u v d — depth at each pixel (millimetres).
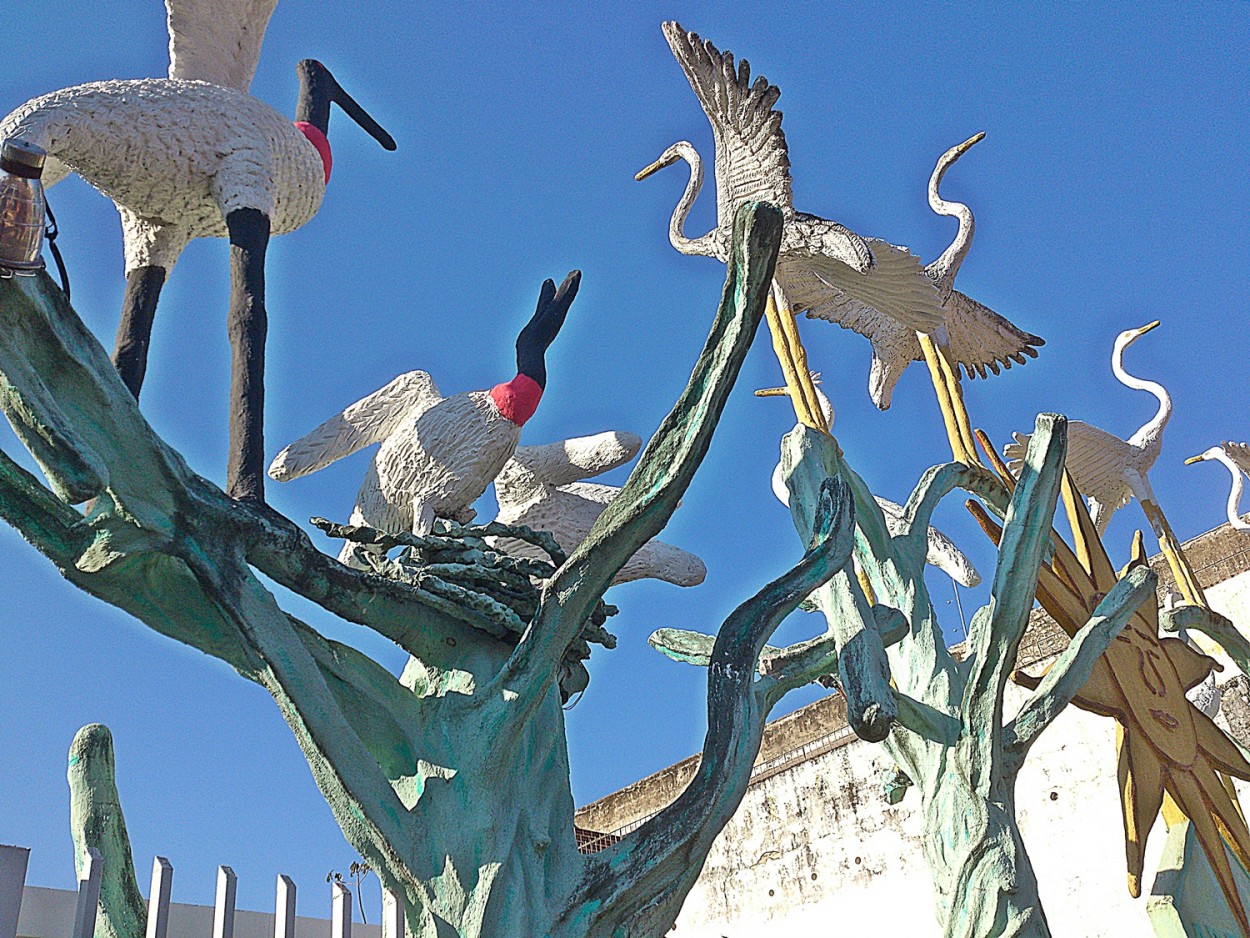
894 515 10961
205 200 6367
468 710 6109
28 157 4855
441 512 7078
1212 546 14938
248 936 8211
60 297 5277
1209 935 9516
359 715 5984
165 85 6203
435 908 5617
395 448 7113
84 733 6219
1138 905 13109
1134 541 11297
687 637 9727
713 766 6273
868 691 7234
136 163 6074
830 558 7094
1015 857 7961
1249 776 10555
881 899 15109
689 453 5953
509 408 7211
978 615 8930
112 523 5391
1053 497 9094
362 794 5586
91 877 5719
